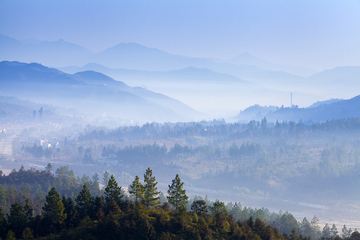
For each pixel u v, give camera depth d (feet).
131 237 587.68
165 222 624.59
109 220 612.70
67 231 622.95
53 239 600.80
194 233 605.73
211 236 616.39
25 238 614.34
